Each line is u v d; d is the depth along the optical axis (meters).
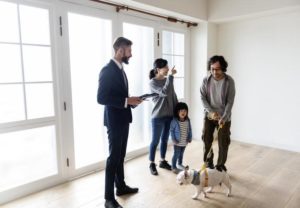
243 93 4.16
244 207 2.18
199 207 2.19
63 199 2.35
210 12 4.03
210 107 2.69
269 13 3.61
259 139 4.07
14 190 2.34
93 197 2.39
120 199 2.33
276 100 3.83
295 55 3.57
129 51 2.08
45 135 2.58
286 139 3.79
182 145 2.88
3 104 2.24
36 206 2.23
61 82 2.58
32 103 2.41
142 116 3.69
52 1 2.43
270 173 2.91
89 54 3.02
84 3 2.68
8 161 2.37
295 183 2.64
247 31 4.00
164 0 3.27
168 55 3.99
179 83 4.26
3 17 2.18
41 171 2.60
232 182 2.67
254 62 3.98
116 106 1.99
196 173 2.25
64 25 2.54
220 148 2.73
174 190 2.51
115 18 3.02
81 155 3.10
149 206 2.21
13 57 2.25
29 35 2.34
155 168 2.94
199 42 4.21
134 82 3.55
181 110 2.80
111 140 2.07
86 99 3.05
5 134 2.32
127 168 3.09
